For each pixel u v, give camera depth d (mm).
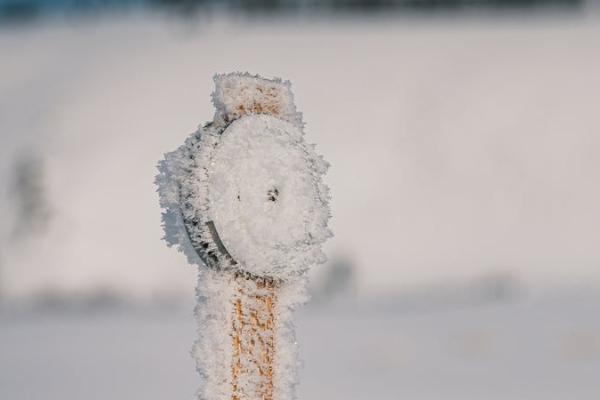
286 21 49594
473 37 41531
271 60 41094
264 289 1439
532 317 16703
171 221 1473
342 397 8195
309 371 10406
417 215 31297
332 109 36812
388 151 34188
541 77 37250
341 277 28188
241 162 1414
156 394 8258
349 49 41531
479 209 31516
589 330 13320
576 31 41344
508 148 33938
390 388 8914
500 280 28172
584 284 27328
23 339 15742
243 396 1411
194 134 1474
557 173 32875
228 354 1412
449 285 28047
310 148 1515
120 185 32844
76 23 49969
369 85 38062
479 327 15125
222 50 42344
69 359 11992
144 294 27844
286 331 1449
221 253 1402
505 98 36219
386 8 49625
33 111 37531
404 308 21234
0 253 30031
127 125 36312
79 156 34031
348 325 16844
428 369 10570
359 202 31953
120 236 30609
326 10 50438
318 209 1458
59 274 28953
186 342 14453
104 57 42938
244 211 1395
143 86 39125
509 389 8758
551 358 11188
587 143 33906
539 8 47625
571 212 31266
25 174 32312
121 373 10141
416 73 38625
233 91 1487
